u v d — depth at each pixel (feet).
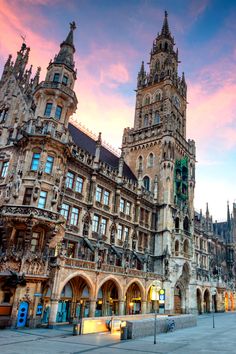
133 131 232.32
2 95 150.61
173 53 265.75
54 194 114.11
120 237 159.74
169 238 183.93
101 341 73.46
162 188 197.06
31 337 77.56
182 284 190.29
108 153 199.82
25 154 116.67
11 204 106.42
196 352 59.47
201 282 223.92
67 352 57.52
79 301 121.29
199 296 222.07
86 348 62.85
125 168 207.41
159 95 237.04
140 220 178.19
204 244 262.26
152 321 90.38
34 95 133.49
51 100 130.72
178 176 208.74
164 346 67.31
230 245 316.19
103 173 152.15
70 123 178.09
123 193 167.12
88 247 129.59
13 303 94.84
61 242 116.88
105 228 149.89
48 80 135.85
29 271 98.58
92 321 89.30
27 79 146.82
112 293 142.92
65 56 143.74
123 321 87.10
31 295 98.73
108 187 156.25
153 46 270.67
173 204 196.44
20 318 94.84
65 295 117.50
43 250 107.96
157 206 193.36
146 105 240.12
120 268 133.69
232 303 290.35
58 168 119.85
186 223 206.08
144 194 185.47
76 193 134.10
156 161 208.33
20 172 112.78
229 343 73.00
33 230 109.19
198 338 82.64
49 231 108.88
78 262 111.86
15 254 98.58
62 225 115.85
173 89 239.71
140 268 167.32
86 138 181.88
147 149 217.36
